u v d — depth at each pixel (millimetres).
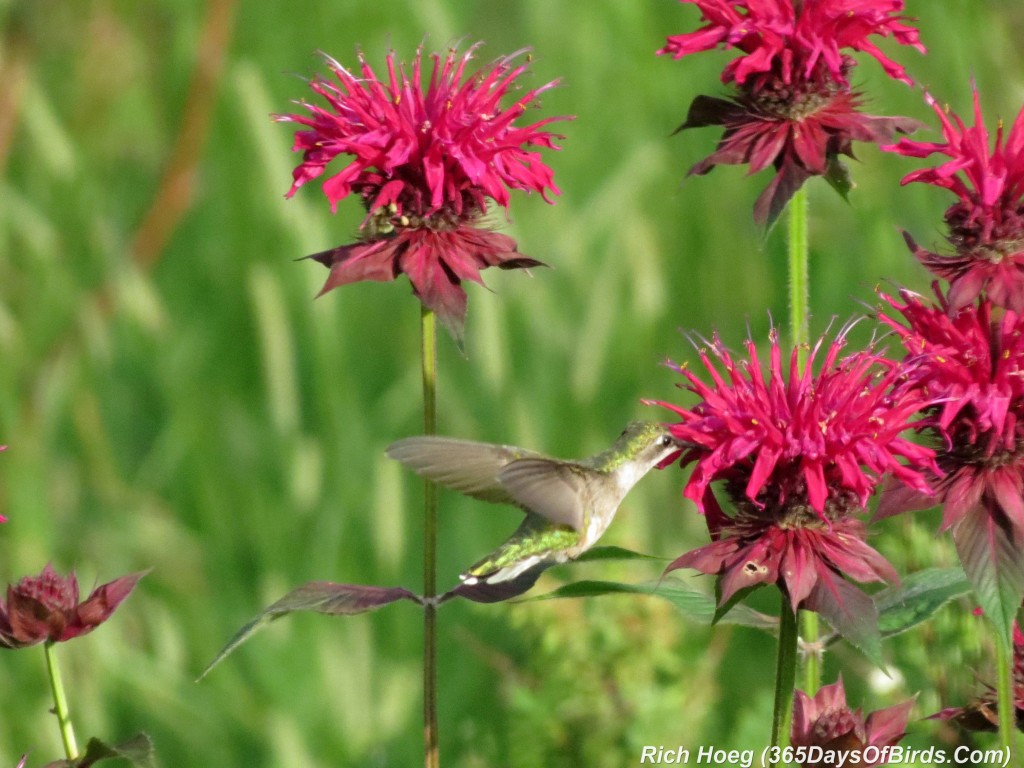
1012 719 6328
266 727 10812
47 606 6715
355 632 11062
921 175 6512
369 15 13406
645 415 12258
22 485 11203
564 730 9844
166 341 12875
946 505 6305
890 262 11555
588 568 10359
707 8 7484
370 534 11445
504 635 11383
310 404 12719
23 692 10148
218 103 13406
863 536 6137
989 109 12195
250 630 6703
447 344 13031
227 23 13484
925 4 12266
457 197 7129
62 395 12258
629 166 12508
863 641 5738
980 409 6176
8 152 13734
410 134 7008
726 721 10578
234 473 12258
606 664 9922
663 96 13414
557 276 12641
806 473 5895
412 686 10914
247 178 13109
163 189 13422
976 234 6410
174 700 10805
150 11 15227
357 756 10625
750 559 5984
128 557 11805
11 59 13617
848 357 6238
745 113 7582
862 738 6578
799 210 7754
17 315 12562
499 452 6453
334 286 7008
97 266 12953
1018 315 6254
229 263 13172
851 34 7336
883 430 5902
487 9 14133
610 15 13609
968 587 6836
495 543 11875
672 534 11391
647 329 12398
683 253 12922
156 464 12375
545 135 7195
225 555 11914
